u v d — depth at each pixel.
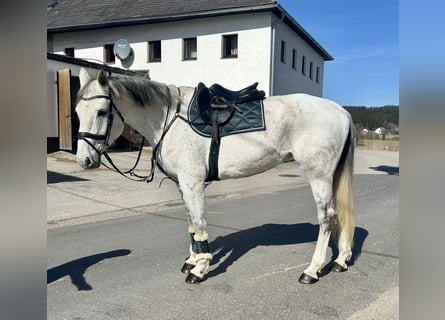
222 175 3.77
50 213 7.03
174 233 5.71
